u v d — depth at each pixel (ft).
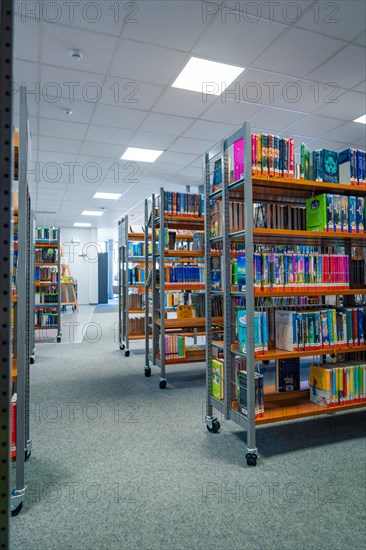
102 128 17.01
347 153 8.50
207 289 8.78
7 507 2.06
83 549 4.64
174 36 10.54
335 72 12.63
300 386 9.57
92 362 15.84
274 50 11.32
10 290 2.11
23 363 5.76
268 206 8.64
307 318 8.07
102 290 50.67
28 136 6.19
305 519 5.23
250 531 4.98
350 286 9.23
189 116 15.93
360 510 5.44
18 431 5.55
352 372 8.38
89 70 12.25
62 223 44.34
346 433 8.30
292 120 16.58
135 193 28.91
